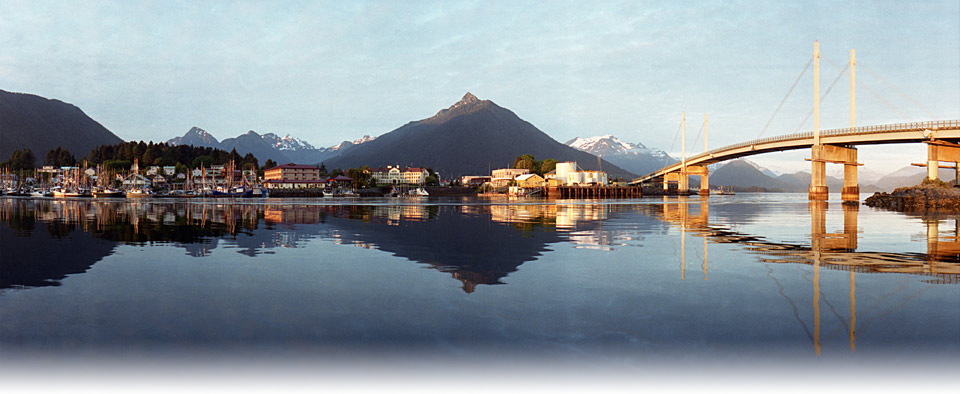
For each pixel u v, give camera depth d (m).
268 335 7.93
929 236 24.30
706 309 9.36
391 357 6.95
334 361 6.82
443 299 10.30
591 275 13.10
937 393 5.77
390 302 10.07
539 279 12.56
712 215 47.00
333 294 10.84
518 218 41.84
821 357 6.86
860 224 33.34
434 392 5.82
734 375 6.28
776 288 11.26
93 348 7.38
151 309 9.59
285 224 33.56
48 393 5.90
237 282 12.30
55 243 21.45
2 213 48.66
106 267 14.76
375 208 65.62
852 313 9.02
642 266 14.62
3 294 10.96
